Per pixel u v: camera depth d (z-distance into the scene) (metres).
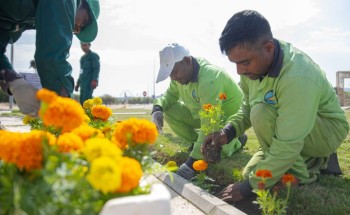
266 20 2.28
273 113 2.50
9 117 10.62
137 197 0.97
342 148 4.57
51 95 1.08
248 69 2.35
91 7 3.01
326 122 2.72
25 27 2.97
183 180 2.79
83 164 1.06
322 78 2.48
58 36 2.20
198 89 3.44
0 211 0.95
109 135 1.46
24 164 1.04
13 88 2.11
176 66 3.42
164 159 3.69
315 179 2.76
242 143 4.18
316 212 2.11
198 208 2.31
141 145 1.29
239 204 2.35
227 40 2.25
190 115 4.25
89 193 0.99
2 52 2.66
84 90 7.68
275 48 2.33
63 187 0.92
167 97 4.23
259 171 1.87
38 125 3.29
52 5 2.22
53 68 2.19
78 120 1.10
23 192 0.95
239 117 2.98
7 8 2.42
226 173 3.03
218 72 3.52
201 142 3.08
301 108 2.27
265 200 1.82
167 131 6.55
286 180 1.81
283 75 2.32
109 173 0.88
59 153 1.05
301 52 2.49
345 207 2.14
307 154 2.90
